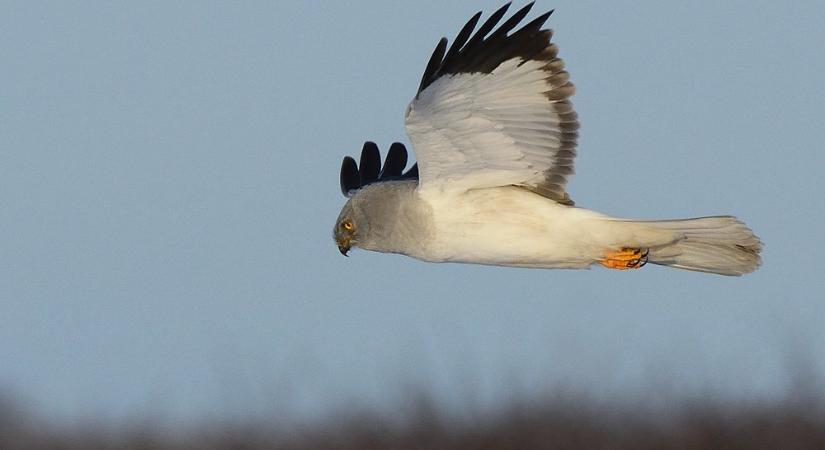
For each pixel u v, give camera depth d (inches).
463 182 583.8
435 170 582.2
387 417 786.8
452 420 780.6
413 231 593.0
